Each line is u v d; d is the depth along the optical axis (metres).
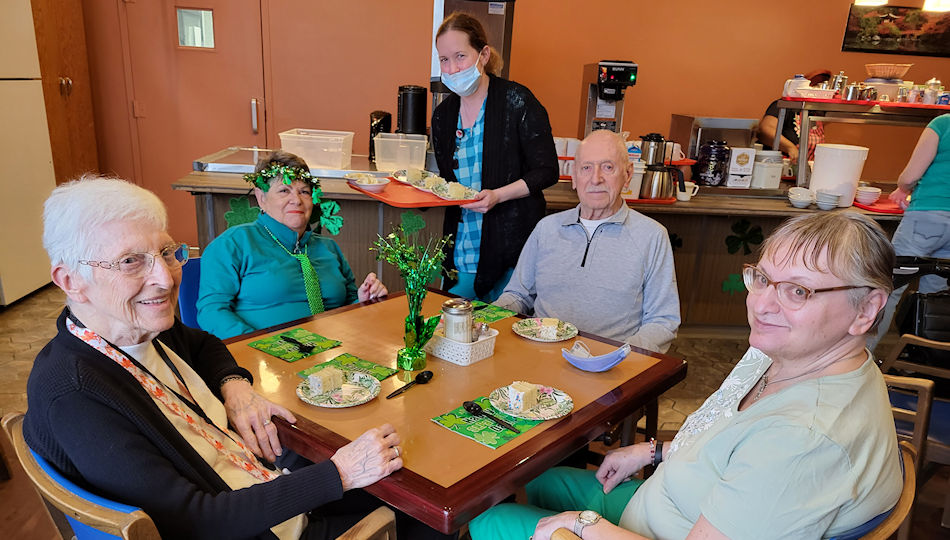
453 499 0.97
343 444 1.11
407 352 1.41
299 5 4.55
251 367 1.42
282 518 1.00
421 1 4.63
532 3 4.78
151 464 0.94
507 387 1.35
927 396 1.65
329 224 2.00
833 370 0.95
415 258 1.39
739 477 0.88
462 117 2.49
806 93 3.54
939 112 3.34
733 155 3.53
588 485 1.39
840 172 3.29
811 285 0.92
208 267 1.85
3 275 3.58
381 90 4.80
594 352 1.61
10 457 2.26
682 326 3.72
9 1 3.52
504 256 2.47
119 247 0.99
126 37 4.45
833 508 0.83
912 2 5.00
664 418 2.72
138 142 4.67
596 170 1.92
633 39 4.93
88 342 1.02
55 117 4.05
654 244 1.99
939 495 2.23
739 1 4.92
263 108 4.73
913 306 1.95
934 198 3.02
